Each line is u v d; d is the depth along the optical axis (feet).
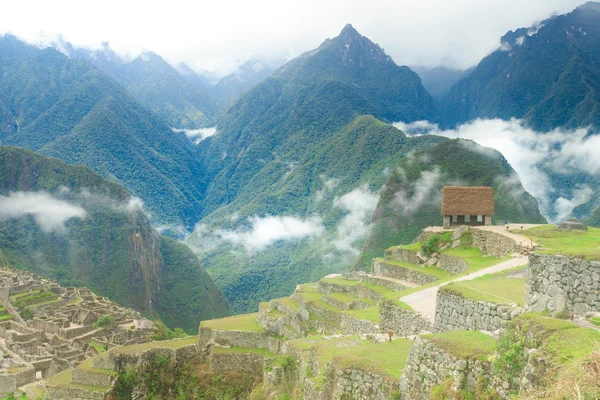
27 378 199.93
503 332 46.83
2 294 322.34
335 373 63.31
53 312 299.99
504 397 42.70
